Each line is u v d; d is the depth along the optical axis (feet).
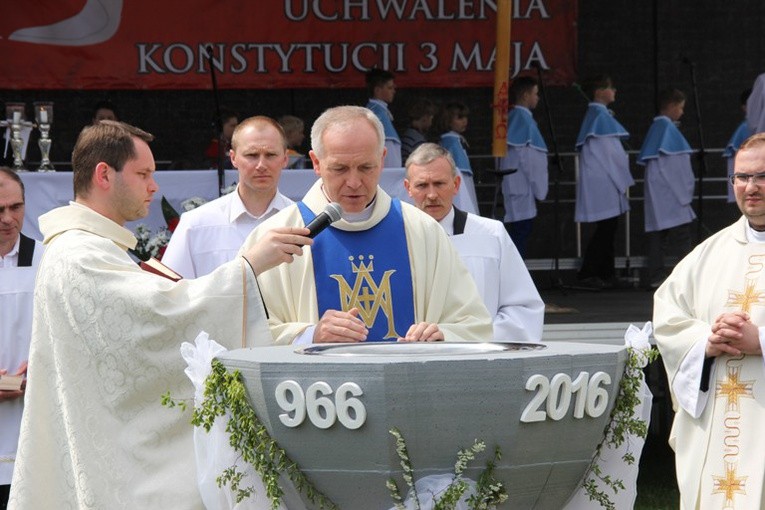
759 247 24.17
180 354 16.97
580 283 58.34
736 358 23.53
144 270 18.44
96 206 18.97
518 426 12.64
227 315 16.94
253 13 66.33
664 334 24.45
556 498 13.76
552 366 12.82
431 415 12.46
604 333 38.60
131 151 18.99
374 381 12.43
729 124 73.05
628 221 65.41
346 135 18.33
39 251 27.17
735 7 73.36
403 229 19.08
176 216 34.17
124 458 17.12
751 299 23.80
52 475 18.29
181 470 17.12
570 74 69.05
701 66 73.31
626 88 73.00
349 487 13.01
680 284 24.95
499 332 25.90
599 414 13.44
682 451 24.45
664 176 58.59
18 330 26.61
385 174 36.06
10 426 26.30
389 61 67.46
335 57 67.05
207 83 66.18
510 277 26.55
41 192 35.14
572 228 70.28
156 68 65.77
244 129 27.14
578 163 60.03
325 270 18.70
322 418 12.75
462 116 55.11
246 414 13.35
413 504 12.75
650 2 72.64
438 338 16.87
